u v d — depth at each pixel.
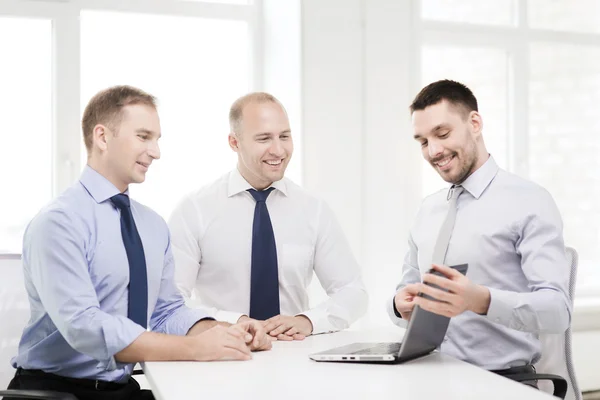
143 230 2.19
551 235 2.05
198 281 2.70
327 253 2.71
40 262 1.91
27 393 1.71
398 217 3.59
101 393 1.99
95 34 3.43
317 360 1.80
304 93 3.38
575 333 3.88
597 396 3.87
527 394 1.45
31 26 3.33
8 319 2.14
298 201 2.72
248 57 3.67
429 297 1.70
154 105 2.14
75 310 1.86
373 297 3.56
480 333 2.13
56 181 3.36
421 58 3.83
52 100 3.37
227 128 3.64
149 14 3.50
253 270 2.60
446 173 2.20
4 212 3.33
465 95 2.18
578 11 4.15
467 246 2.18
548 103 4.11
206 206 2.68
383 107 3.54
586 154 4.20
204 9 3.57
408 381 1.56
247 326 1.99
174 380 1.59
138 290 2.08
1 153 3.32
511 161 4.04
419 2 3.75
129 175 2.09
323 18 3.41
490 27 3.93
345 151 3.47
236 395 1.45
